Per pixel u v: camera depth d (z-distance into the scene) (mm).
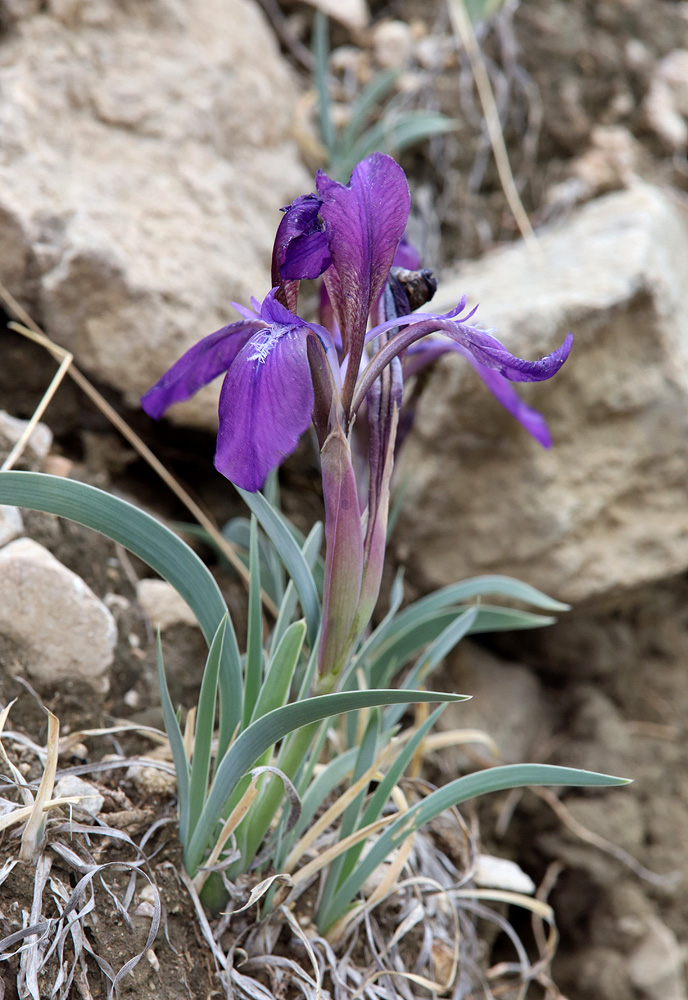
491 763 665
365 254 487
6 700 540
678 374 668
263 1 861
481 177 864
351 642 506
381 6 935
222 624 502
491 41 885
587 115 928
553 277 697
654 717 762
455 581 675
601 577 667
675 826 703
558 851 679
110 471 628
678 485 682
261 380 478
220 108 708
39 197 614
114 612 583
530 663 756
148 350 615
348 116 839
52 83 641
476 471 657
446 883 580
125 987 508
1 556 548
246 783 521
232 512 645
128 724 560
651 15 978
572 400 651
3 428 587
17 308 603
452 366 640
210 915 532
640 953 664
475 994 581
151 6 697
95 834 523
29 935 497
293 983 532
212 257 637
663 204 836
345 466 492
